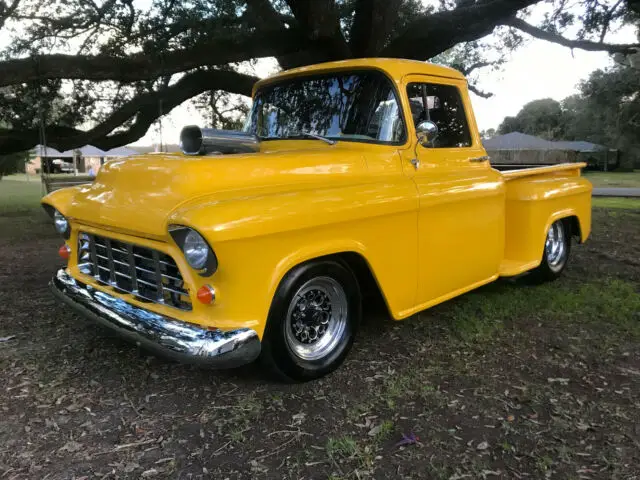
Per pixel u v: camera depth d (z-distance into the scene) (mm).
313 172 3184
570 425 2689
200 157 2988
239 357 2604
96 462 2398
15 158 24469
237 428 2676
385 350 3645
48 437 2592
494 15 8750
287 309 2910
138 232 2826
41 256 7137
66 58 7906
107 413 2826
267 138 4094
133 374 3289
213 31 8078
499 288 5094
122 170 3191
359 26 9414
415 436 2598
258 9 8867
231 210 2559
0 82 7641
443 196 3643
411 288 3527
